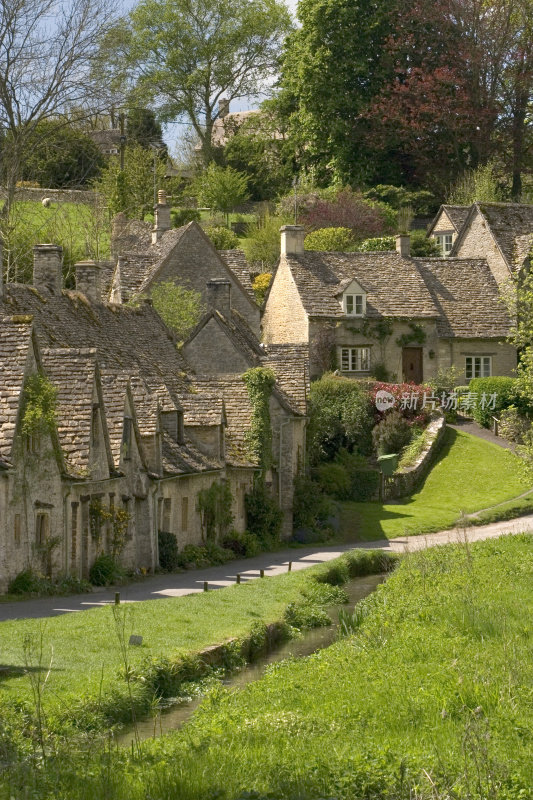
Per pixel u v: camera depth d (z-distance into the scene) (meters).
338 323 72.12
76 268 49.72
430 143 101.50
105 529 35.59
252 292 73.50
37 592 30.52
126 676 19.44
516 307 48.22
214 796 13.24
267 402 49.31
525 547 39.59
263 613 28.67
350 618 28.83
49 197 80.62
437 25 99.62
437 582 31.95
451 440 65.38
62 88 56.28
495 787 13.07
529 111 99.62
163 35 113.88
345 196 94.44
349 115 101.25
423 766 14.25
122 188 93.44
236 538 44.88
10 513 30.06
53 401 32.00
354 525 52.41
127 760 14.97
